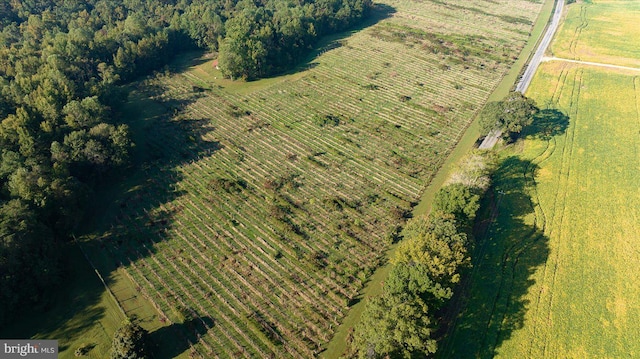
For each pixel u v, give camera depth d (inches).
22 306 2496.3
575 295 2637.8
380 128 4414.4
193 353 2343.8
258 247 3016.7
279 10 6407.5
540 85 5226.4
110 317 2529.5
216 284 2746.1
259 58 5280.5
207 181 3629.4
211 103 4822.8
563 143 4084.6
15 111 3627.0
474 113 4719.5
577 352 2330.2
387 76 5526.6
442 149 4109.3
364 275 2795.3
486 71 5659.5
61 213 2901.1
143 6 6520.7
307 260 2906.0
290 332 2454.5
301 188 3577.8
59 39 4773.6
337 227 3169.3
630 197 3405.5
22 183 2827.3
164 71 5492.1
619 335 2409.0
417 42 6520.7
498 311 2546.8
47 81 3843.5
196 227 3174.2
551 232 3095.5
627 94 4899.1
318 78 5438.0
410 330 1991.9
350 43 6510.8
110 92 4313.5
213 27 5984.3
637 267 2815.0
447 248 2343.8
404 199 3462.1
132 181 3612.2
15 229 2527.1
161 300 2635.3
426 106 4854.8
